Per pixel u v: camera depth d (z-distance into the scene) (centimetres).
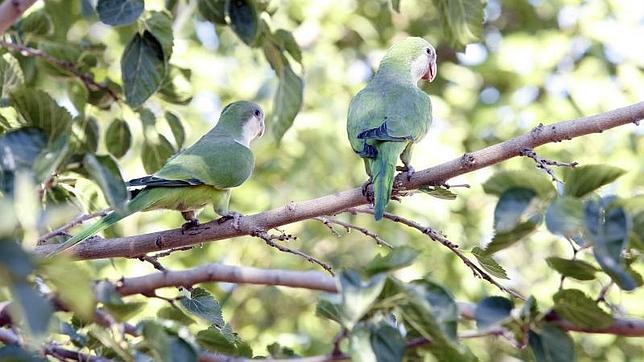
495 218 656
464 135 1817
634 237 621
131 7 926
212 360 762
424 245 1659
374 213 839
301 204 820
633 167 1698
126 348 648
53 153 646
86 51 1102
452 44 1127
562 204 621
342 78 1856
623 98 1819
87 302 567
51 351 719
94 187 926
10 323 733
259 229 814
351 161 1769
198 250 1662
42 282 677
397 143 943
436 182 816
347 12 1895
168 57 971
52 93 1173
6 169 632
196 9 1118
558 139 771
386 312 647
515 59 1886
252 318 1744
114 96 1077
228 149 931
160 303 1385
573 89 1820
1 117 847
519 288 1650
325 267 805
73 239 799
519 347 667
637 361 1656
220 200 916
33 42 1092
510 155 780
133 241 823
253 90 1811
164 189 877
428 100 1030
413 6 1980
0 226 515
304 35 1875
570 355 654
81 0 1198
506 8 2089
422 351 668
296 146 1756
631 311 1474
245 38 1049
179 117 1080
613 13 1873
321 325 1697
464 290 1628
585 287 1409
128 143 1098
